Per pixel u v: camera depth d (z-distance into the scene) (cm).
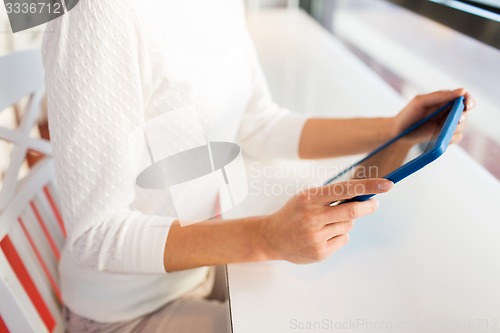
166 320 80
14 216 84
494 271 69
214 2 80
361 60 189
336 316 62
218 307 81
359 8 207
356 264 71
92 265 72
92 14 62
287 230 64
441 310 62
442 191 89
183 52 72
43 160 99
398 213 83
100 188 67
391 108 128
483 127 111
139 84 66
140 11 64
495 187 90
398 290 66
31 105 92
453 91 83
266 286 67
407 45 164
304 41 204
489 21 106
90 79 63
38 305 111
